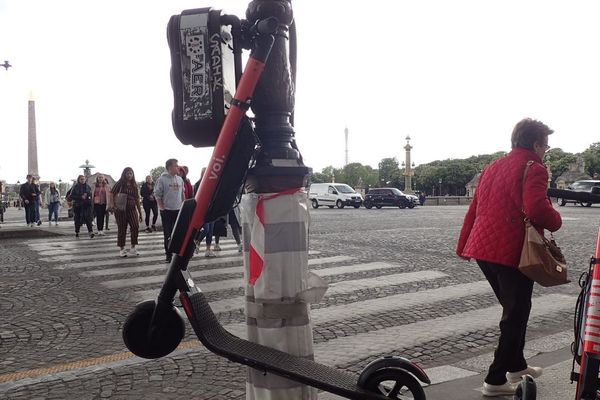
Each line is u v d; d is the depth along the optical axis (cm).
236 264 952
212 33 229
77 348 479
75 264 970
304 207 245
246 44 243
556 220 338
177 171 995
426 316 583
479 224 363
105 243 1341
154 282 787
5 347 483
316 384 226
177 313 244
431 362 441
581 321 284
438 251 1112
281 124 246
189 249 233
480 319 568
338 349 472
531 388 268
